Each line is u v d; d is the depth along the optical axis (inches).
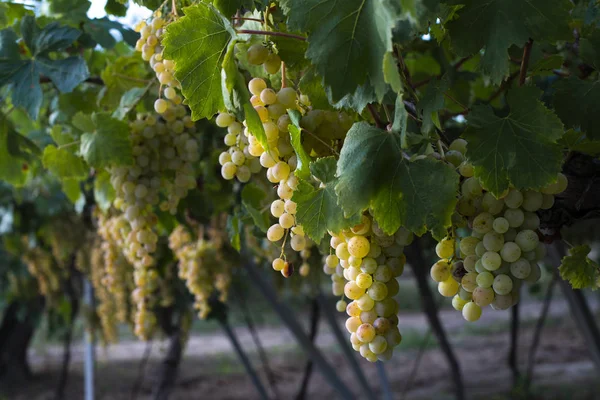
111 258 91.4
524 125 45.7
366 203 44.3
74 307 259.0
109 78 74.8
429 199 44.2
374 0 43.3
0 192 181.2
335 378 166.7
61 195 164.6
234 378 422.9
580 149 50.9
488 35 48.3
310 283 107.8
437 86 46.9
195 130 72.8
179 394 385.1
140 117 69.1
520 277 45.6
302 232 48.9
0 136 85.4
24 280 247.4
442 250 47.4
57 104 86.4
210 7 48.6
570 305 146.8
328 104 51.5
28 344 420.5
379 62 43.6
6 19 80.3
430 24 52.1
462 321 592.7
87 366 181.3
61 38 71.1
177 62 48.8
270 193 69.7
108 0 74.7
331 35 44.1
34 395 399.5
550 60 55.3
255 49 48.9
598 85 52.7
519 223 46.1
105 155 65.9
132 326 137.6
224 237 99.8
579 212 51.9
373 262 46.4
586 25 60.4
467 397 342.0
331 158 46.4
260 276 158.2
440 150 47.3
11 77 71.1
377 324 45.9
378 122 49.1
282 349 510.9
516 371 344.8
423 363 433.7
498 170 45.6
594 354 147.8
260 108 48.6
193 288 94.7
